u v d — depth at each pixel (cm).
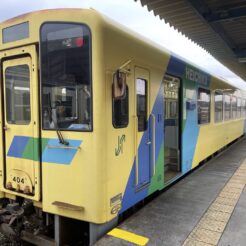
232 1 587
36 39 356
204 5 602
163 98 494
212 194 520
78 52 332
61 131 345
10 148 396
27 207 384
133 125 396
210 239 344
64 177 345
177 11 609
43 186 361
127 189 385
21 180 386
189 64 613
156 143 470
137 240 337
